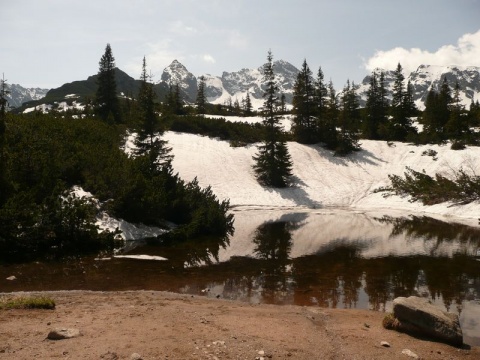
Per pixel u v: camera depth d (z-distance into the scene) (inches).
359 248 825.5
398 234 1001.5
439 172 1760.6
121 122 2261.3
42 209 701.3
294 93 2282.2
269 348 287.9
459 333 329.4
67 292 467.2
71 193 861.8
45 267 599.2
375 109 2591.0
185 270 622.5
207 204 1072.8
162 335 299.6
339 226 1131.9
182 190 1047.6
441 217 1305.4
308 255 756.0
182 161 1846.7
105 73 2278.5
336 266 665.6
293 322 366.0
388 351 299.0
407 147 2156.7
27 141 908.6
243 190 1708.9
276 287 535.5
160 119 1568.7
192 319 350.9
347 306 456.1
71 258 662.5
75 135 1186.6
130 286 520.7
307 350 290.8
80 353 255.8
